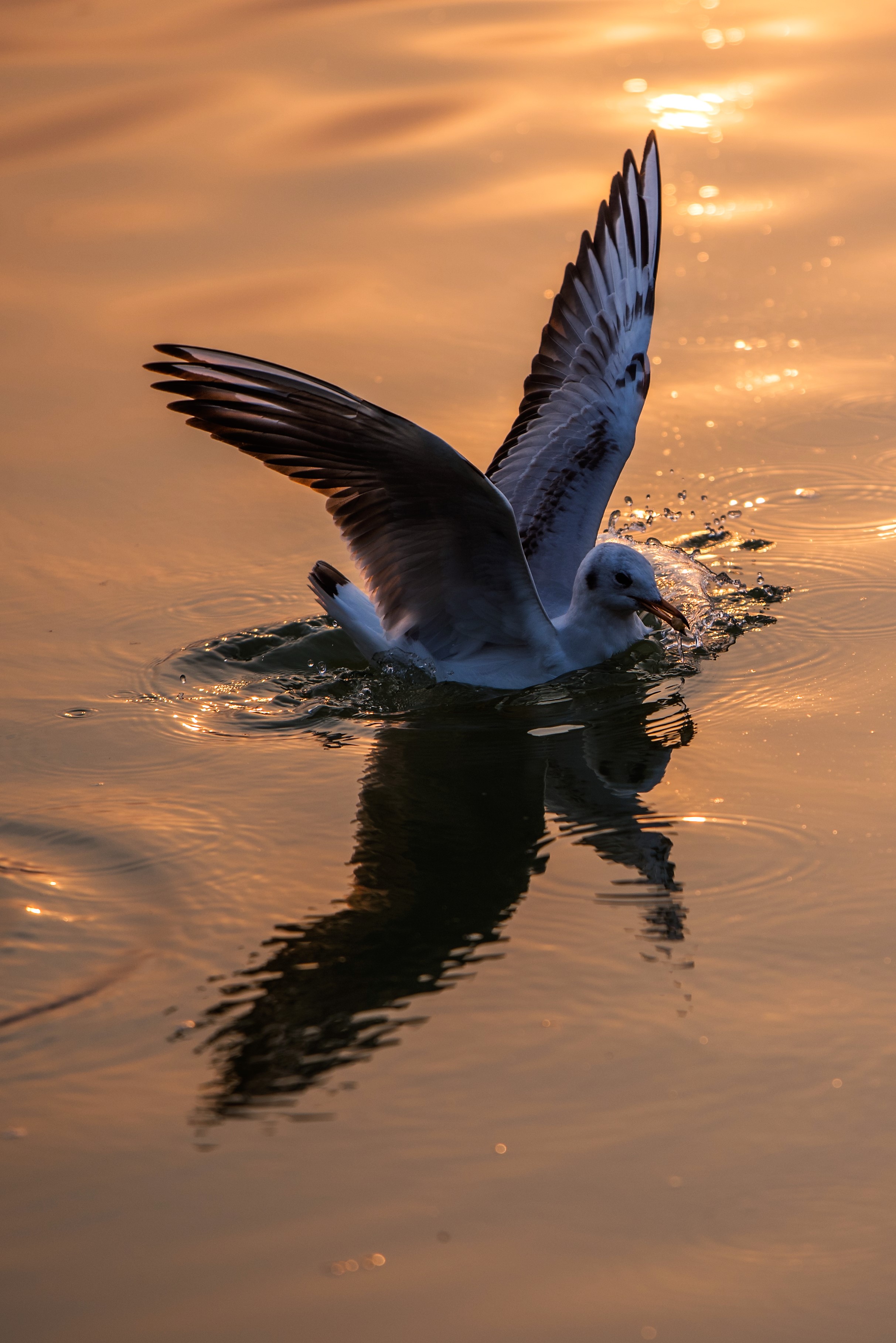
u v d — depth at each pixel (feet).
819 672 36.83
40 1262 19.70
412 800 31.83
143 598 41.78
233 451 51.16
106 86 80.23
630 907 27.27
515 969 25.58
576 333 43.39
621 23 87.97
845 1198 20.42
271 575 43.06
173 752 34.24
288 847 29.91
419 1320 18.70
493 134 73.05
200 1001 25.02
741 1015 24.08
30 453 50.24
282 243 64.23
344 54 83.87
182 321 57.88
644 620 42.32
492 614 37.70
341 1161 21.30
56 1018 24.64
